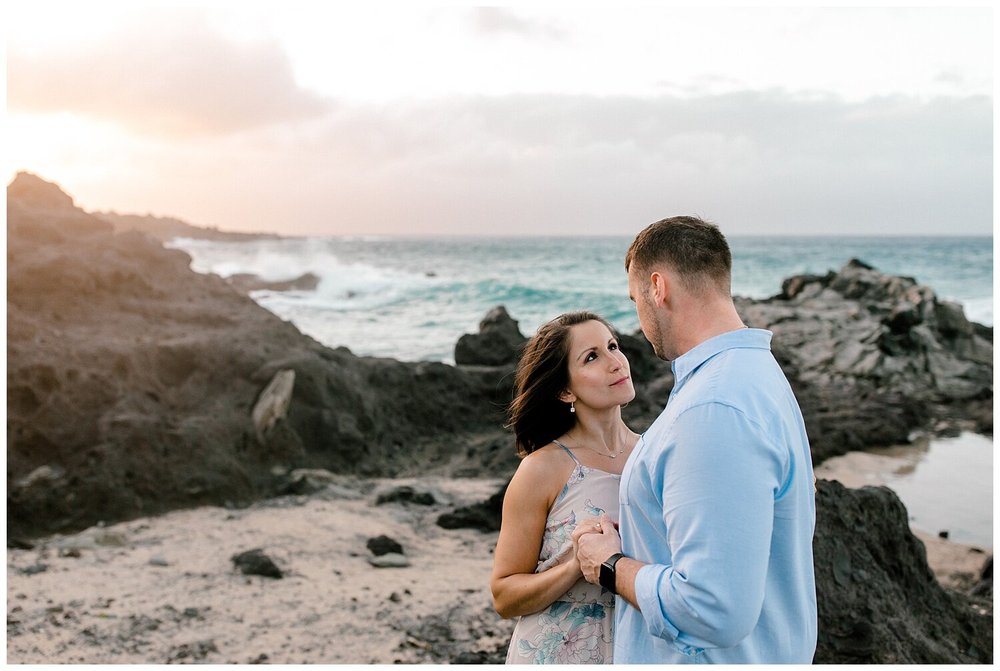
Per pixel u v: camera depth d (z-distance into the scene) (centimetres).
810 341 1959
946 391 1752
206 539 817
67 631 568
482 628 593
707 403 196
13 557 746
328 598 650
